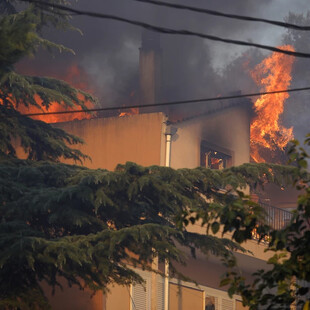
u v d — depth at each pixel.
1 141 63.38
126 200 57.69
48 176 60.78
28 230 52.72
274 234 25.52
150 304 79.88
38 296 53.00
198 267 89.25
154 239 53.38
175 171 56.53
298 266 25.00
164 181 56.53
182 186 56.91
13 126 64.12
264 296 25.53
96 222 56.69
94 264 53.62
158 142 85.00
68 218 55.34
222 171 58.84
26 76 63.00
